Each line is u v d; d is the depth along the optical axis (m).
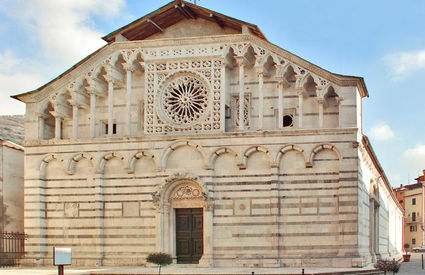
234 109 49.06
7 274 40.53
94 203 49.22
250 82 48.91
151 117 48.91
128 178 49.09
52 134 53.59
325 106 47.38
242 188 46.81
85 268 46.38
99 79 50.88
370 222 53.47
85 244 49.09
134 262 48.00
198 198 47.72
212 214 46.91
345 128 45.28
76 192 49.91
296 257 45.22
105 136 50.59
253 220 46.31
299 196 45.84
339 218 44.72
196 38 48.78
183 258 47.88
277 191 46.03
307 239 45.28
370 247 53.12
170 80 49.28
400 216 110.94
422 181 139.38
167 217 48.00
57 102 50.81
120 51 50.16
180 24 50.66
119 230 48.72
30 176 50.69
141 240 48.19
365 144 49.59
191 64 48.81
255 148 46.72
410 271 47.38
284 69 47.09
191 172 47.50
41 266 49.12
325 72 46.09
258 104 48.34
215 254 46.53
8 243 53.47
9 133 87.19
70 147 50.19
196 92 48.72
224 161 47.44
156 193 47.59
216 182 47.34
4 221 53.84
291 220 45.72
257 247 45.94
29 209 50.28
